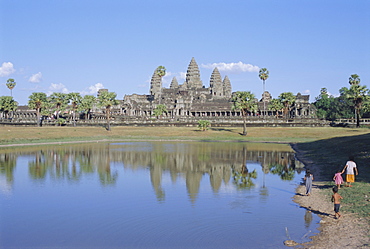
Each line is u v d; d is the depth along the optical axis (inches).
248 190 1716.3
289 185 1824.6
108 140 5123.0
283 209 1352.1
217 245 1022.4
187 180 1995.6
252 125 6363.2
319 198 1465.3
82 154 3309.5
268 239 1053.8
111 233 1142.3
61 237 1120.8
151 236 1108.5
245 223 1204.5
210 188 1774.1
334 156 2645.2
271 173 2217.0
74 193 1697.8
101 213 1359.5
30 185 1887.3
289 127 5959.6
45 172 2288.4
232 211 1350.9
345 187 1555.1
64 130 5743.1
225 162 2741.1
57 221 1275.8
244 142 4813.0
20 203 1521.9
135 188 1793.8
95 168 2456.9
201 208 1403.8
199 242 1048.2
